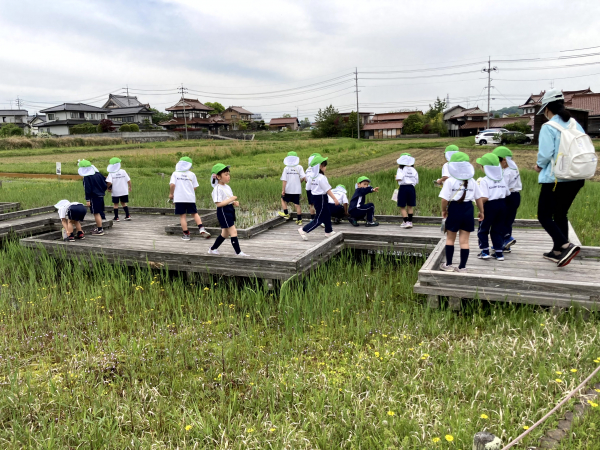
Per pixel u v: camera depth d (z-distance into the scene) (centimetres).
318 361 436
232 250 736
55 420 351
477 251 679
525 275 555
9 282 716
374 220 949
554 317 466
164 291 655
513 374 379
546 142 506
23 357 468
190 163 841
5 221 1091
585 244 744
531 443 295
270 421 338
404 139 6819
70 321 544
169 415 352
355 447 304
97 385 396
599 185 1409
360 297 597
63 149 4853
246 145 4691
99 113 8406
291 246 755
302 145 4881
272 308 567
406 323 496
